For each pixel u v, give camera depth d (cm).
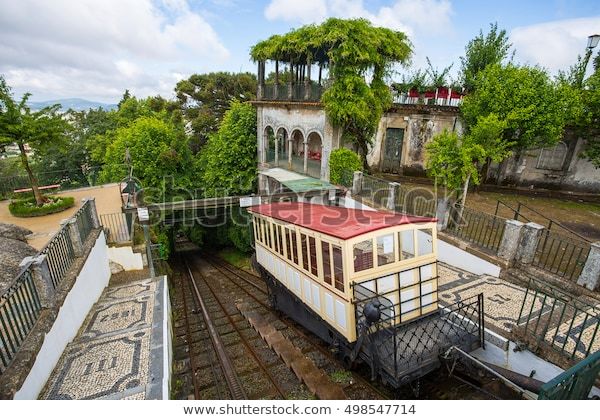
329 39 1388
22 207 1472
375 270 703
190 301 1459
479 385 655
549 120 1347
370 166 2030
